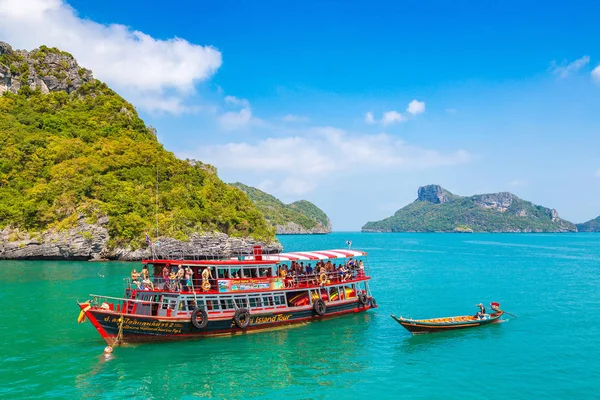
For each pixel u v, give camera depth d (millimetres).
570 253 134125
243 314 34000
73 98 169000
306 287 38719
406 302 49500
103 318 29547
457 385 24656
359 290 44000
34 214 108188
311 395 23297
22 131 134375
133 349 30469
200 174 145000
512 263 99125
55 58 176625
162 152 140625
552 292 56000
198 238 114938
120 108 164875
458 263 99438
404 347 31609
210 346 31359
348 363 28188
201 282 34312
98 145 134750
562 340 33250
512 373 26469
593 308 45219
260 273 36938
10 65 165250
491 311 44031
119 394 23188
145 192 118250
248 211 146125
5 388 23891
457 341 33062
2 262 97938
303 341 32969
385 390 23953
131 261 103062
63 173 116500
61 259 104812
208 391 23688
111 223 106375
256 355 29562
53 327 37031
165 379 25234
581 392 23766
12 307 45562
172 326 31375
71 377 25484
